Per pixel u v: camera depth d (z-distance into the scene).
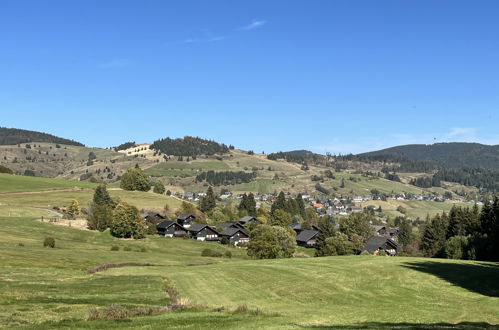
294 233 171.25
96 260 85.12
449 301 44.69
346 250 126.75
